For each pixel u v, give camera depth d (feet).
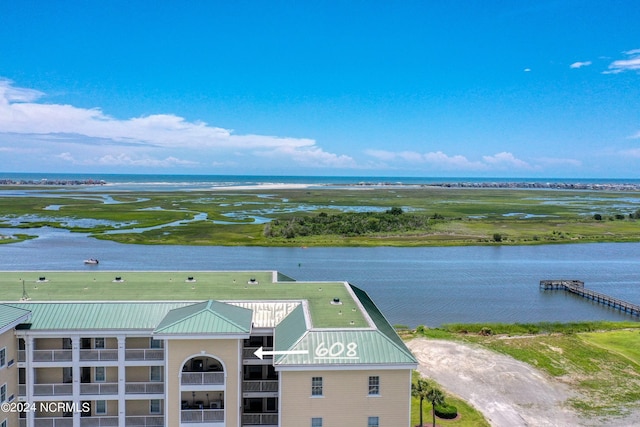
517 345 244.42
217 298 167.84
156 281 186.91
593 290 364.38
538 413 179.32
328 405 135.64
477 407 183.11
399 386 136.67
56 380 147.54
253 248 514.68
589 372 214.90
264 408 152.66
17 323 137.18
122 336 144.46
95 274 194.49
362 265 436.35
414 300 328.29
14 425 140.46
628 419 175.52
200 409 141.18
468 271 418.10
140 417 145.79
